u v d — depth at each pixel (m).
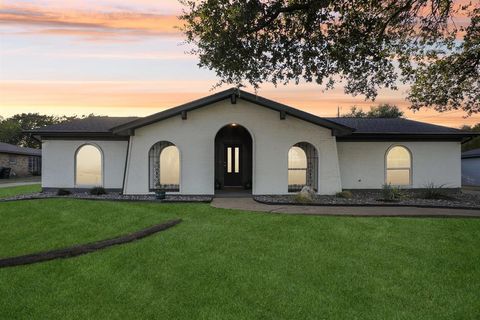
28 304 4.95
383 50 13.28
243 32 10.88
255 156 15.41
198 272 6.11
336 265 6.46
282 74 12.39
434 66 15.18
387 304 4.98
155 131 15.40
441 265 6.50
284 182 15.40
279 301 5.04
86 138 17.00
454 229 8.93
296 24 11.95
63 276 5.93
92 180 17.02
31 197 14.65
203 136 15.38
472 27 13.41
